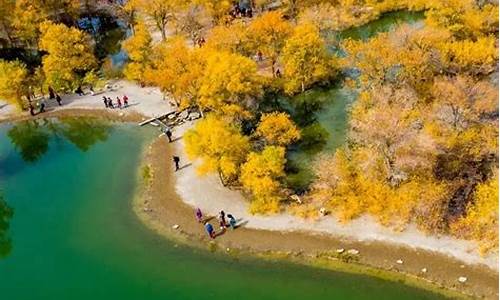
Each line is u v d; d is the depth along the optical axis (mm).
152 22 126625
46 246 68875
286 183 70562
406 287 55344
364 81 82812
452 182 63469
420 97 77875
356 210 63469
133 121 91250
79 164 83500
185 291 59688
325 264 59125
